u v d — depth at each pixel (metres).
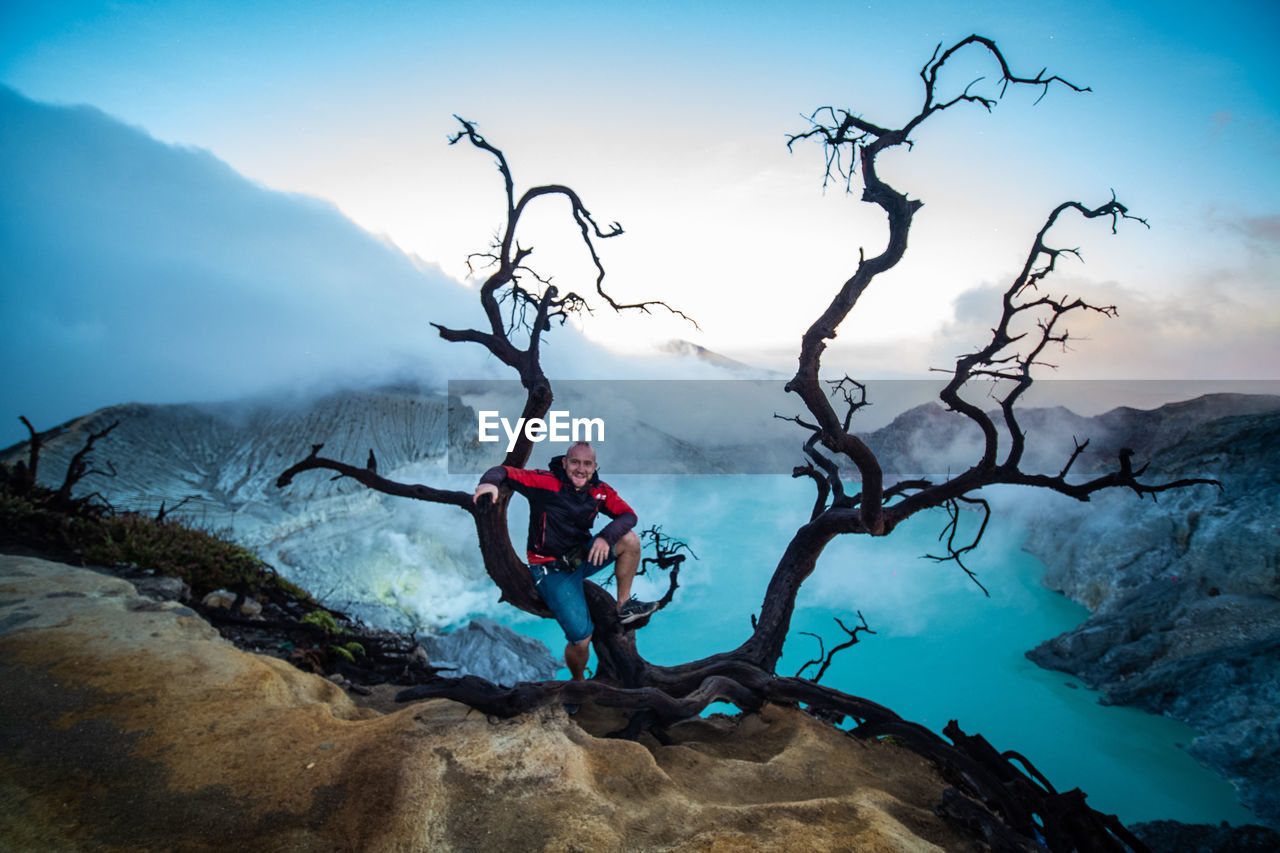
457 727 4.02
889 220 4.16
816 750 4.51
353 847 2.98
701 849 3.04
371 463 5.37
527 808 3.31
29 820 3.07
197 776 3.43
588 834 3.13
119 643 4.88
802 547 5.93
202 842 2.99
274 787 3.37
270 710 4.12
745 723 5.23
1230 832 9.20
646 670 5.18
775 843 3.11
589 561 4.75
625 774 3.78
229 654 4.84
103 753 3.60
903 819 3.70
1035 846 3.42
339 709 4.72
